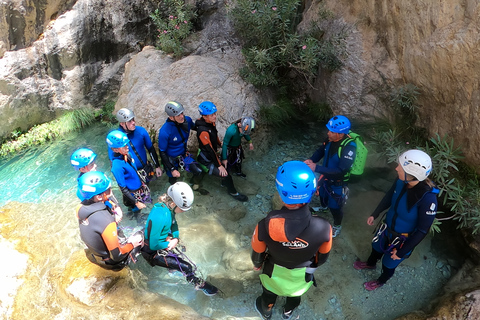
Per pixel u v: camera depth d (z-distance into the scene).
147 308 3.22
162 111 5.81
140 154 4.30
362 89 5.54
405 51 4.72
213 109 4.38
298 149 5.74
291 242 2.45
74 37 6.32
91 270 3.49
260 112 6.10
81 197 3.06
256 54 6.00
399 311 3.48
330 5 5.93
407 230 3.11
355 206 4.62
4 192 5.05
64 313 3.18
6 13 5.63
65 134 6.43
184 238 4.23
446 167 4.01
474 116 3.88
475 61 3.73
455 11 3.91
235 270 3.89
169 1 6.70
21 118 6.21
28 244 3.94
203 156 4.65
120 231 3.67
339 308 3.53
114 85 7.00
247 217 4.63
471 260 3.79
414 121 4.93
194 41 6.82
